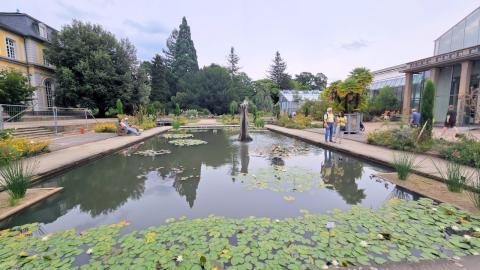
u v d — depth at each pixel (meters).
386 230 2.60
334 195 3.93
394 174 4.98
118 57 23.50
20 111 12.76
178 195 3.99
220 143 10.11
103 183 4.67
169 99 39.38
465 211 3.02
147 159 6.87
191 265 2.01
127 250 2.26
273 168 5.69
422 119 7.24
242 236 2.49
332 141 9.12
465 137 6.08
